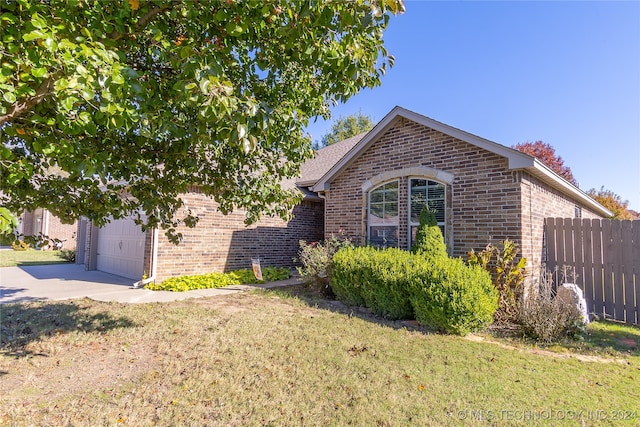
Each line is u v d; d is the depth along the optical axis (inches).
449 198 327.3
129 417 126.9
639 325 274.1
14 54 70.6
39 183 140.7
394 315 271.1
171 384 153.1
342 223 418.6
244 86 135.0
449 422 128.1
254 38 111.9
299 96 150.4
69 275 482.0
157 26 104.6
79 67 69.3
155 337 213.8
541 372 173.9
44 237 155.3
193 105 90.7
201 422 124.9
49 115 88.0
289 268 527.5
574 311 244.2
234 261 463.2
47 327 231.3
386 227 379.9
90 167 94.0
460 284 232.7
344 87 119.5
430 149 344.2
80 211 151.3
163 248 395.5
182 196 410.0
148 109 94.9
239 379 158.4
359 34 101.3
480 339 227.1
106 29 90.1
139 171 148.9
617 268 288.2
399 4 90.0
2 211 66.5
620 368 182.5
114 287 387.5
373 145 394.6
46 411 130.0
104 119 86.2
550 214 347.9
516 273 268.1
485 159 304.8
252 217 174.1
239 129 86.4
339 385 154.1
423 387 154.6
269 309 291.4
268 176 177.2
